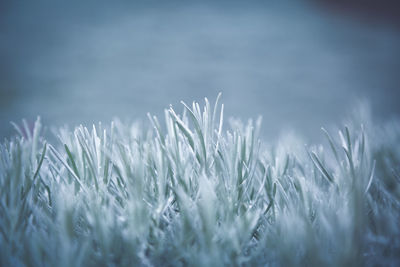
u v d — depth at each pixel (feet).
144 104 5.89
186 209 1.13
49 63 8.14
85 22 11.43
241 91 6.52
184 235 1.13
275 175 1.23
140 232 1.13
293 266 1.11
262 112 5.50
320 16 12.08
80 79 7.15
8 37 10.05
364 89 6.50
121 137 1.36
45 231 1.17
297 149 1.37
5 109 5.61
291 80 7.04
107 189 1.20
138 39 9.87
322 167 1.22
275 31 10.52
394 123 1.61
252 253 1.14
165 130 2.70
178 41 9.71
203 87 6.75
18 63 8.16
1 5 13.10
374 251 1.15
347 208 1.14
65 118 5.21
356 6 12.55
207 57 8.48
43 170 1.27
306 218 1.13
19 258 1.14
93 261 1.12
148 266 1.13
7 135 4.27
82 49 9.13
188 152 1.21
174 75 7.39
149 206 1.17
